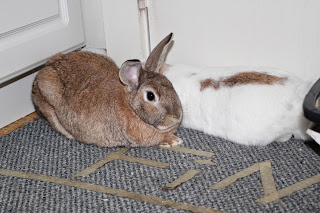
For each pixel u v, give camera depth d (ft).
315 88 2.60
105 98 3.20
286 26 3.36
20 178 3.02
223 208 2.62
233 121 3.18
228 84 3.22
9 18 3.38
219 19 3.55
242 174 2.92
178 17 3.69
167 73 3.55
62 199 2.78
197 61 3.76
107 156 3.23
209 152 3.19
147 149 3.29
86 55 3.64
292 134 3.29
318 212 2.55
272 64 3.52
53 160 3.21
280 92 3.08
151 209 2.65
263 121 3.09
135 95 3.09
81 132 3.31
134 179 2.94
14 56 3.46
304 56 3.39
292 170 2.93
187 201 2.70
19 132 3.60
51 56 3.80
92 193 2.82
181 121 3.39
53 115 3.46
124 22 3.88
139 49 3.93
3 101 3.63
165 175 2.96
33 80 3.79
